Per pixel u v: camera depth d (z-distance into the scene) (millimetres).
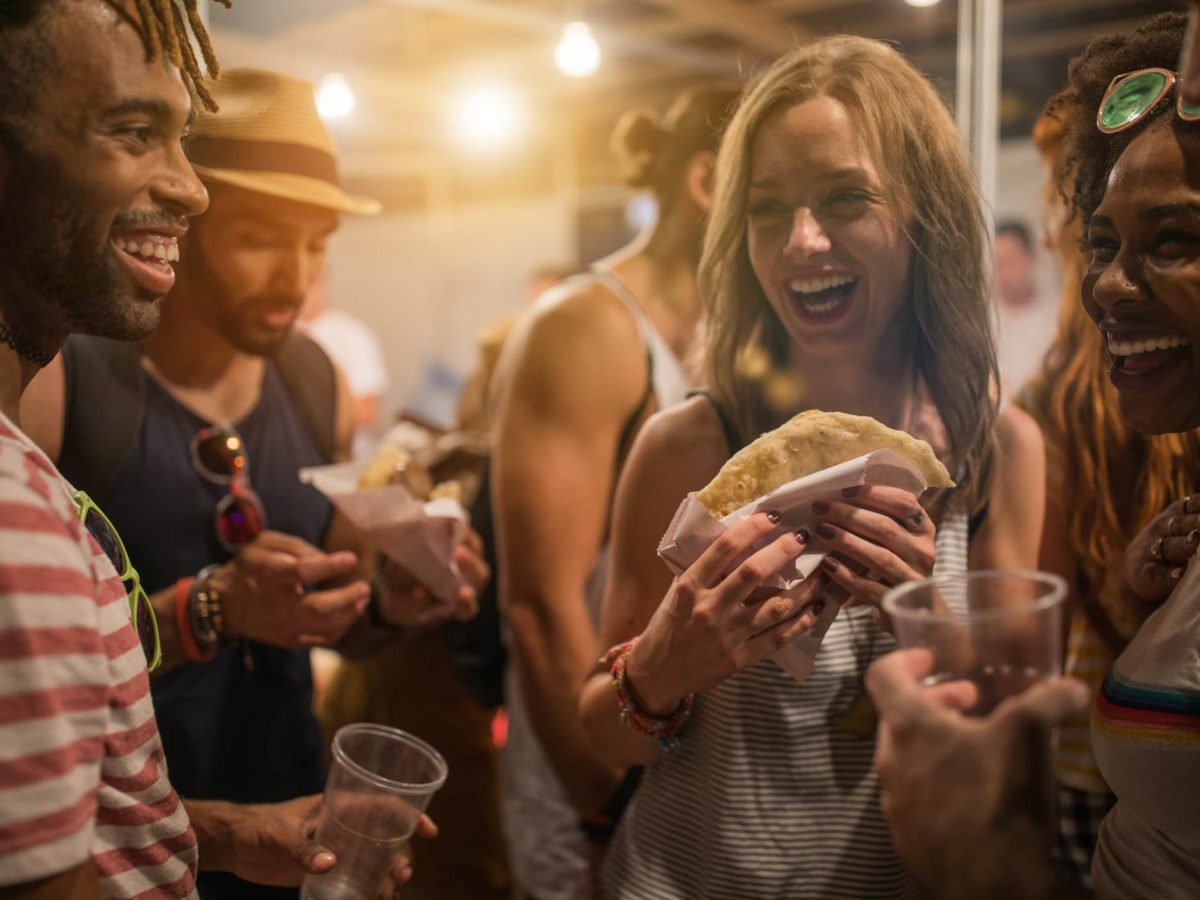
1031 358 2701
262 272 1670
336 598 1660
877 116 1132
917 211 1161
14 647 728
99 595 888
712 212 1301
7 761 723
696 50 3830
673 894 1286
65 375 1595
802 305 1191
